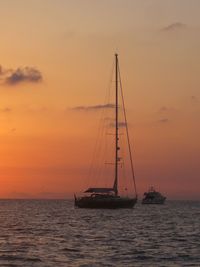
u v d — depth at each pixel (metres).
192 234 86.50
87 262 54.34
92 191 150.50
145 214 153.25
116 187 148.38
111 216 134.25
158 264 53.75
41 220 123.25
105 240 74.62
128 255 59.44
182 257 58.22
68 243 70.12
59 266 52.06
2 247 65.38
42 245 67.69
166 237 80.62
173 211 190.62
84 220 120.12
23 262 54.09
